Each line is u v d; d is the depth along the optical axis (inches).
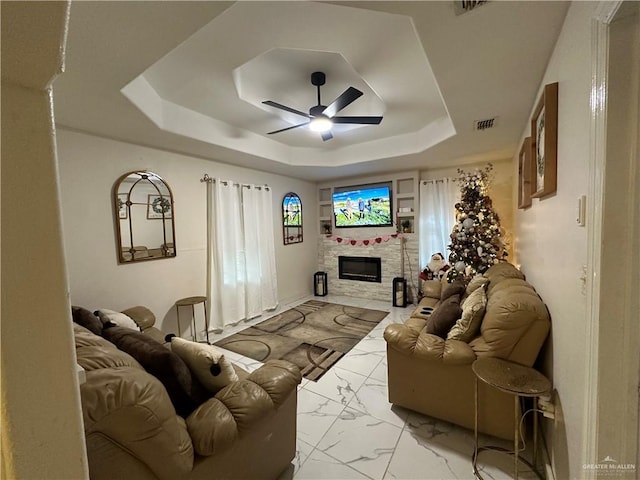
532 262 88.2
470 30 54.7
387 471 61.2
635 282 32.6
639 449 33.4
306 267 217.9
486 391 66.4
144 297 119.6
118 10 48.0
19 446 13.5
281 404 55.0
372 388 91.9
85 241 102.3
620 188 32.9
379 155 157.8
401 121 131.4
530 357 61.5
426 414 74.8
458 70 68.8
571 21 47.5
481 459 63.7
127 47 57.8
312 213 224.5
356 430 73.4
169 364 47.7
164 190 126.6
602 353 34.6
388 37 70.9
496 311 66.1
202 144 120.3
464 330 73.6
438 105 113.3
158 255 124.5
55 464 14.7
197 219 140.6
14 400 13.3
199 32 68.0
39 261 13.8
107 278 108.1
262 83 99.8
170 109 103.7
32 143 13.4
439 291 143.3
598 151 34.4
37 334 13.9
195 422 44.5
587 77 40.0
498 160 161.5
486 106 89.2
